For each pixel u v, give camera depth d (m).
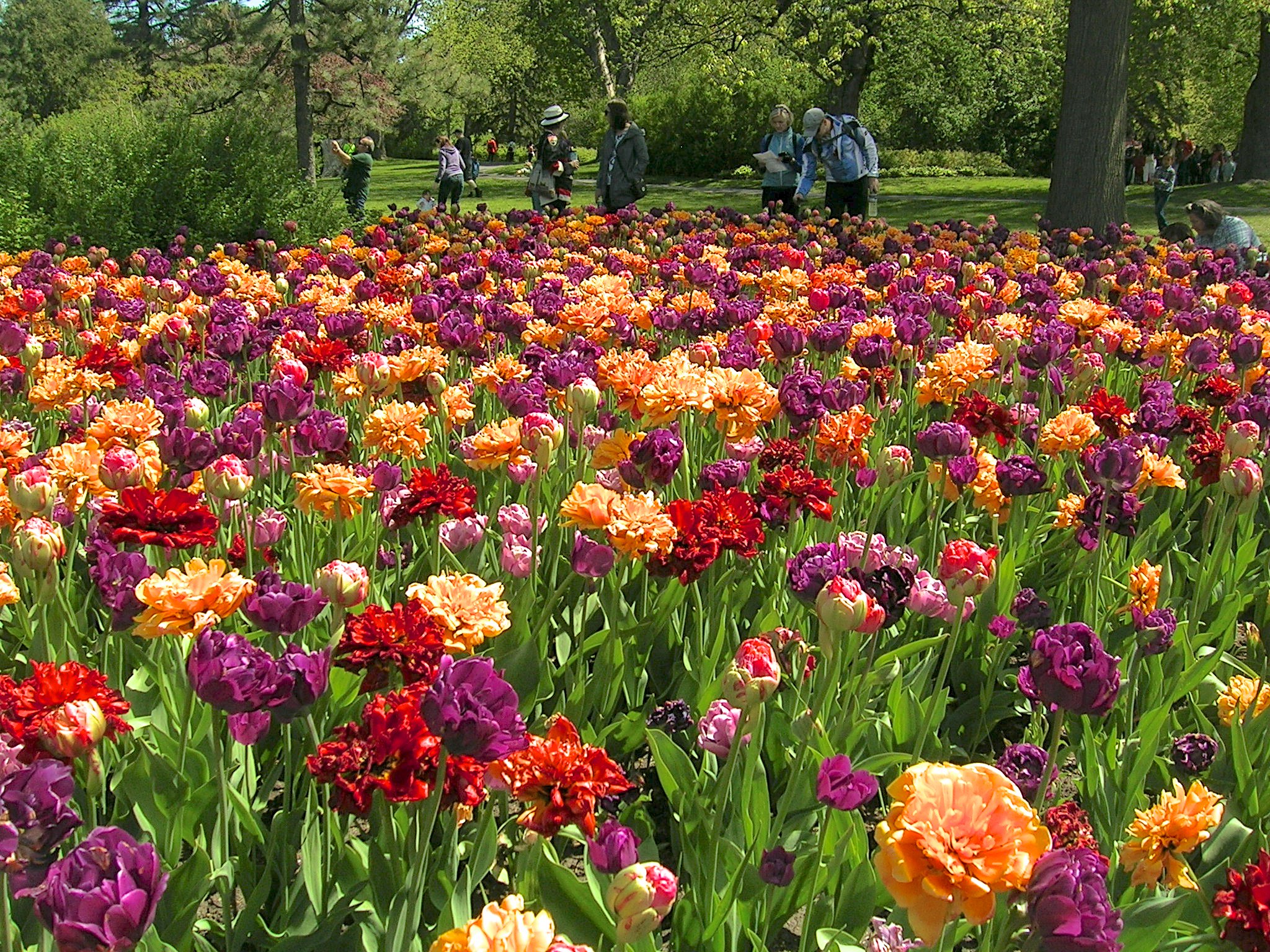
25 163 14.10
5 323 4.78
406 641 2.28
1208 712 3.67
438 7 56.09
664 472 3.43
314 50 35.78
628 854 2.09
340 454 4.14
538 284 7.56
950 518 5.05
